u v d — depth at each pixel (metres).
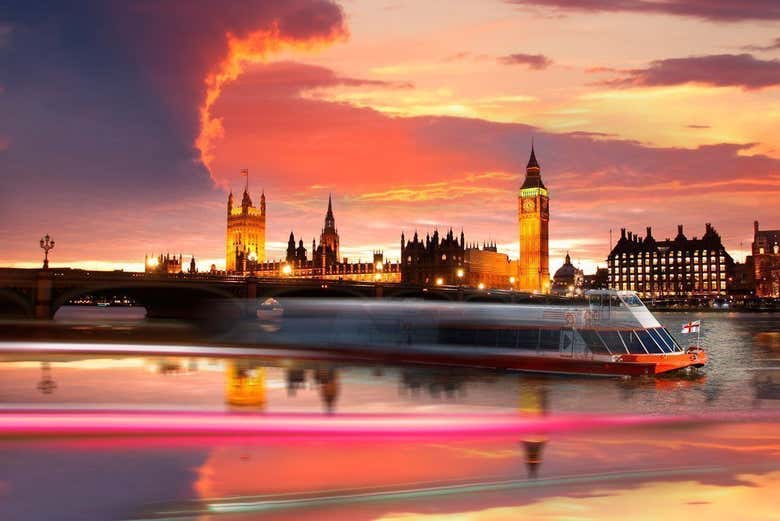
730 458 22.27
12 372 46.00
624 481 19.38
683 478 19.62
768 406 37.31
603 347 52.03
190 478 19.17
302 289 131.00
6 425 25.56
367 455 22.06
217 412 30.44
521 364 53.06
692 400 39.69
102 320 143.38
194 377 45.09
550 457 22.25
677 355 51.50
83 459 20.83
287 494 17.78
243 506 16.88
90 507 16.78
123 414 28.73
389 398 37.94
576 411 34.44
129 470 19.83
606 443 24.70
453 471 20.33
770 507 16.98
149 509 16.61
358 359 59.53
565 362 51.47
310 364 55.78
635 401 39.22
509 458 22.05
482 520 15.98
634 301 54.78
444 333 59.38
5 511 16.39
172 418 27.77
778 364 60.72
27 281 94.62
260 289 125.06
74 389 38.34
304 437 24.56
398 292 152.75
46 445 22.48
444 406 35.19
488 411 33.38
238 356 60.53
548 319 55.28
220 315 127.06
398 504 17.12
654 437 26.11
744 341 95.44
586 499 17.58
